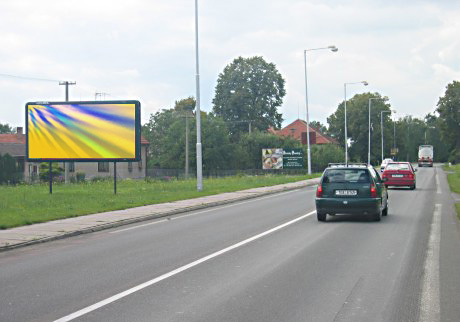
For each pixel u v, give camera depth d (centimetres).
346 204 1591
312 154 7156
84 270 923
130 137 2895
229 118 8819
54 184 4078
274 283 802
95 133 2920
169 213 1967
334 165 1705
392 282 807
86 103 2925
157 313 647
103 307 676
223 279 831
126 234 1425
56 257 1071
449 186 3584
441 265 937
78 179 5322
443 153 16162
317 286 782
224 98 8850
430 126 16475
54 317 634
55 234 1374
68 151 2938
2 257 1082
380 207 1628
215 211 2056
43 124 2945
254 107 8688
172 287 782
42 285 808
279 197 2767
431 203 2269
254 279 830
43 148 2950
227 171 6569
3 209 1977
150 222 1717
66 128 2938
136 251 1124
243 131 8688
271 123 8800
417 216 1761
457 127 10425
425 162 10025
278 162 6228
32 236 1337
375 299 709
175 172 6712
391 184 3241
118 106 2906
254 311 654
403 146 12119
